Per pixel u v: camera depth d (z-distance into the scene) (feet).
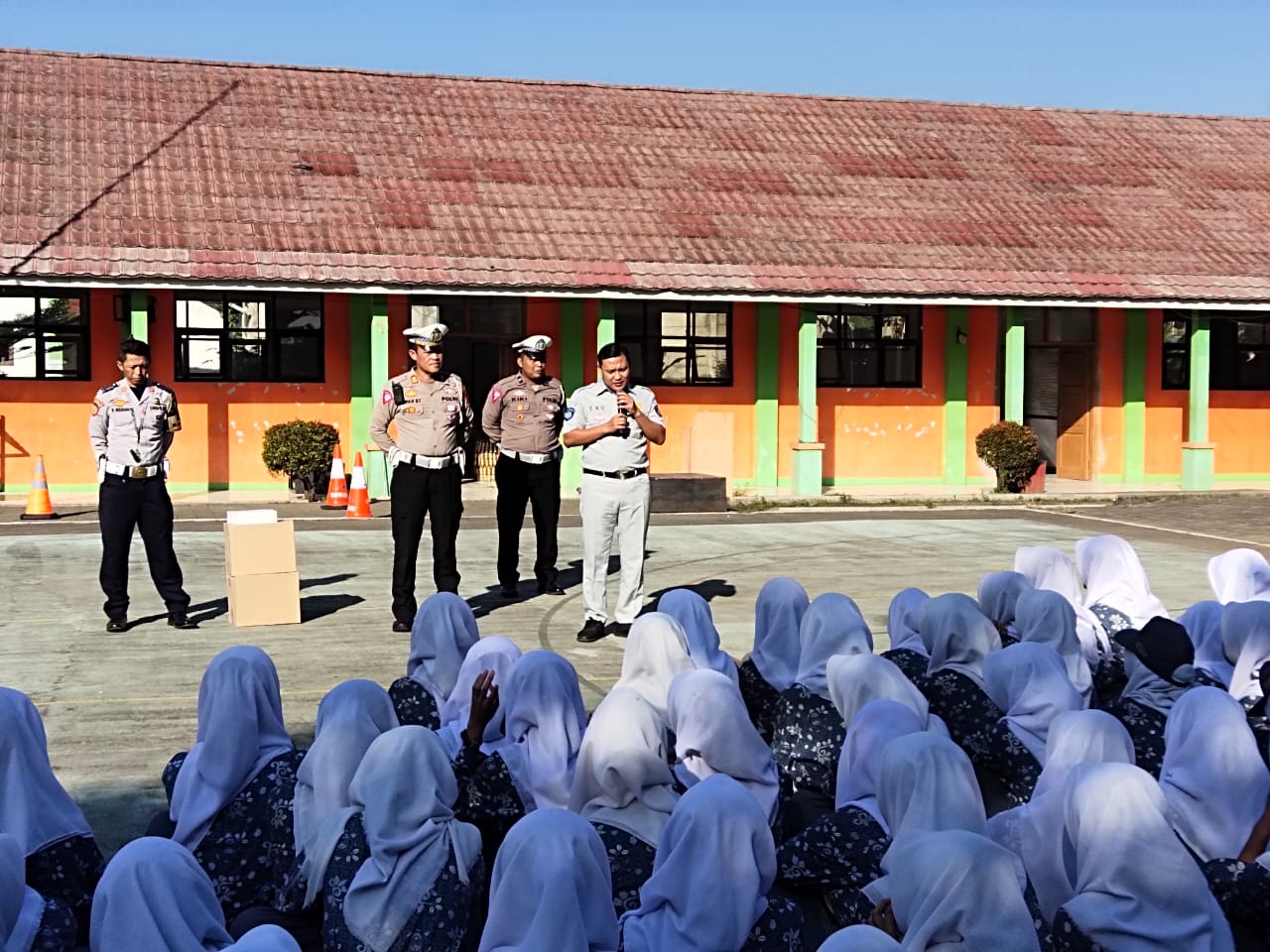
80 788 19.85
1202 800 13.93
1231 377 72.69
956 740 17.58
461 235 60.18
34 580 37.52
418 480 30.66
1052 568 24.30
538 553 36.01
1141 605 23.81
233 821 14.20
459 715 17.52
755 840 11.56
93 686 25.75
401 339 62.59
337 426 61.87
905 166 72.59
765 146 72.02
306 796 13.73
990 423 70.33
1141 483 71.15
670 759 15.06
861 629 18.51
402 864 12.23
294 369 61.52
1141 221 71.05
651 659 17.21
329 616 32.83
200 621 32.04
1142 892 11.31
